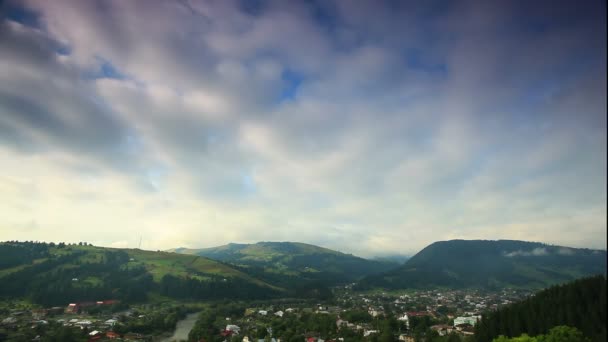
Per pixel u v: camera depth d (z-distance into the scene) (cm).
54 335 19125
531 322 15950
